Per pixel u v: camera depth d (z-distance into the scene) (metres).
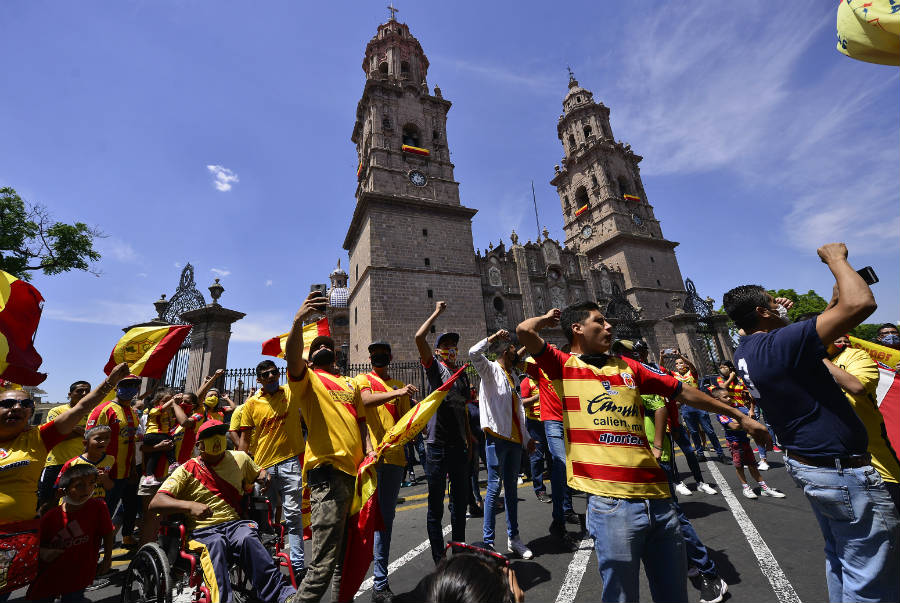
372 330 25.55
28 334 4.01
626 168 43.44
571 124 46.50
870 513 2.05
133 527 5.76
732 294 2.75
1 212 18.22
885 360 4.06
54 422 3.51
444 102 34.84
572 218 44.88
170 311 17.61
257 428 5.06
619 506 2.20
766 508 5.46
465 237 30.81
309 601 2.82
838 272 2.10
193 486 3.86
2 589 3.07
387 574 3.88
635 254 38.84
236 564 3.64
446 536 5.42
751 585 3.43
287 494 4.55
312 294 3.30
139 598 3.52
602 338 2.67
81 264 19.81
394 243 28.27
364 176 32.41
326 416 3.33
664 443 4.60
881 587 1.99
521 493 7.78
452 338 5.09
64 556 3.60
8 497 3.21
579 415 2.47
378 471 3.99
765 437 2.33
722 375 9.09
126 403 6.01
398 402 4.87
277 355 4.20
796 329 2.24
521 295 32.69
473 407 7.09
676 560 2.17
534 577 3.91
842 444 2.15
